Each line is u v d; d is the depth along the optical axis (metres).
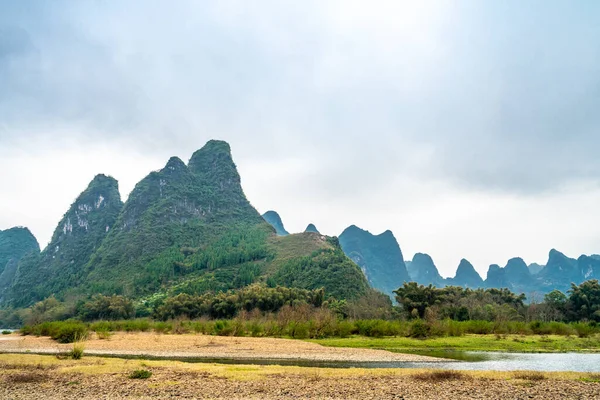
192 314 133.88
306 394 24.70
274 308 126.94
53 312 174.00
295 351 53.59
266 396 24.22
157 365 36.47
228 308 130.12
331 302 137.38
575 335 73.94
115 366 35.00
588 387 26.39
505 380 28.92
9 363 36.22
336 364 42.69
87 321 154.88
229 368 35.00
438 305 106.75
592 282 114.69
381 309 122.38
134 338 70.56
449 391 25.42
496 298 129.75
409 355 49.81
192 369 34.00
